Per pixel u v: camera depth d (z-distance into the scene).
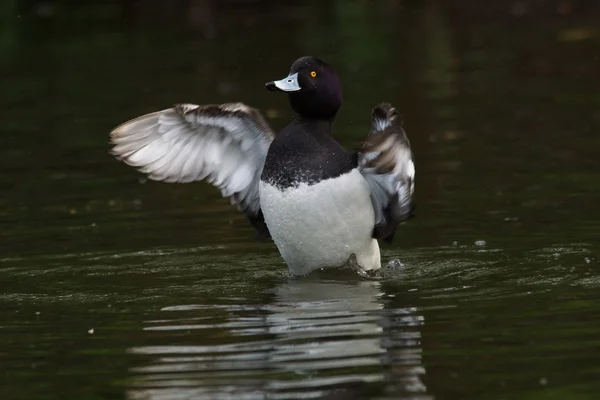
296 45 23.11
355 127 16.33
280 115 17.33
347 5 27.08
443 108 17.80
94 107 18.52
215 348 7.56
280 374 6.96
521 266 9.70
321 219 9.31
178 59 22.38
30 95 19.83
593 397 6.43
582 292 8.70
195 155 10.01
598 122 16.31
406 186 8.72
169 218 12.43
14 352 7.67
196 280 9.73
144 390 6.79
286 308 8.56
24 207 13.02
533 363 7.04
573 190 12.71
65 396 6.75
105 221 12.29
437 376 6.86
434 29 24.30
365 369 7.00
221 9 27.34
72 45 24.28
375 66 21.28
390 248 10.68
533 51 21.69
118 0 28.17
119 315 8.56
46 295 9.28
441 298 8.71
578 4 25.55
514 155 14.69
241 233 11.69
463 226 11.42
